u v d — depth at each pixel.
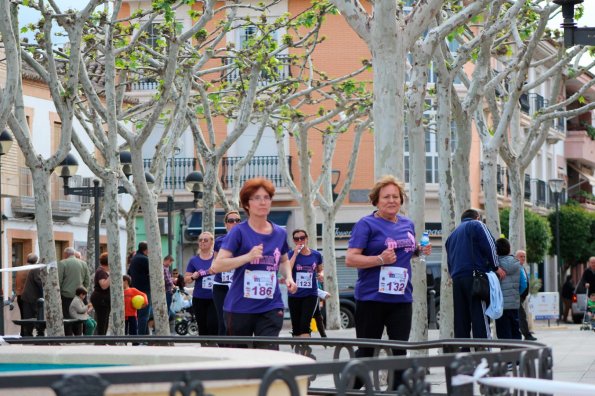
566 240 80.12
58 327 27.16
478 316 21.33
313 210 48.91
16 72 24.16
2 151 34.03
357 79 66.62
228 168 70.00
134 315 32.50
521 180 37.75
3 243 53.12
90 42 34.88
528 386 6.31
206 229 38.22
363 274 15.17
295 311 27.06
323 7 37.09
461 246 21.52
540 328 51.44
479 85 27.64
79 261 33.84
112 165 29.91
